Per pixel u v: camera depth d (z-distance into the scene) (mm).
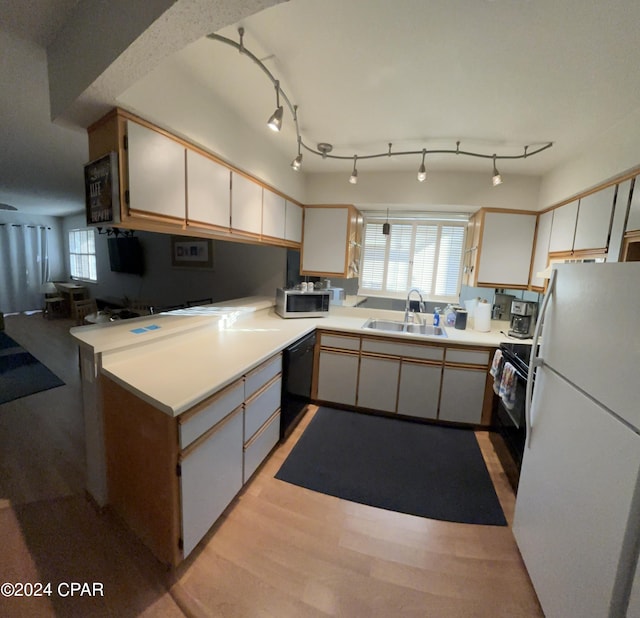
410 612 1223
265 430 1955
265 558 1417
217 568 1360
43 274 7004
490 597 1291
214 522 1510
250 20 1196
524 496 1430
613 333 920
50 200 5109
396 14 1146
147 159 1465
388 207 3207
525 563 1370
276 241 2662
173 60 1474
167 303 4543
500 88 1577
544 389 1328
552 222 2516
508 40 1244
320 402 2936
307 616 1195
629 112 1692
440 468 2090
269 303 3141
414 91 1652
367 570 1384
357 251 3436
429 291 3404
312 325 2748
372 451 2250
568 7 1065
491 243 2812
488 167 2686
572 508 1061
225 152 1900
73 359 3963
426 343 2584
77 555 1396
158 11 867
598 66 1354
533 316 2576
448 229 3285
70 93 1315
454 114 1863
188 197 1696
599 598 907
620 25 1121
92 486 1667
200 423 1324
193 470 1306
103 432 1550
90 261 6594
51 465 1982
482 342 2484
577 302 1122
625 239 1758
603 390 949
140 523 1426
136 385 1334
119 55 1020
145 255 4797
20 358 3939
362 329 2717
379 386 2738
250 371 1714
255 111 1970
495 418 2547
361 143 2359
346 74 1536
